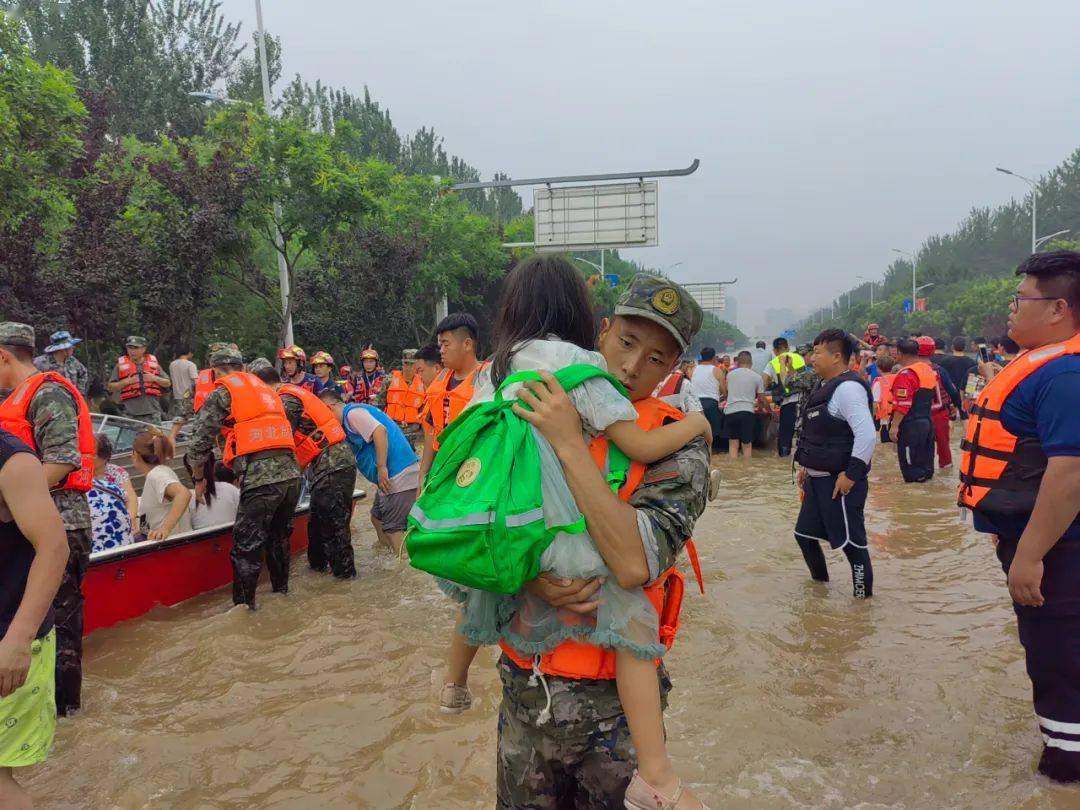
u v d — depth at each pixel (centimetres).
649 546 164
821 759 324
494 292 3225
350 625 504
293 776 324
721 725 354
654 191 2284
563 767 186
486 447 169
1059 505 270
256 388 553
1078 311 289
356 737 354
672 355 188
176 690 414
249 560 537
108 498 537
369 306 2183
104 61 3447
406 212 2598
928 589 555
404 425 1033
